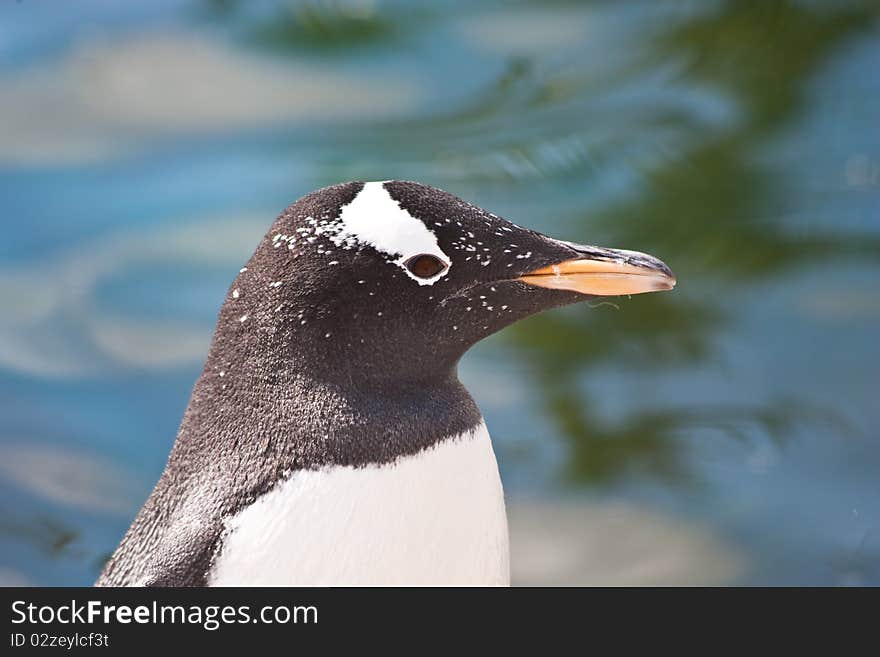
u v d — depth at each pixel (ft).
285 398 20.76
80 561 34.96
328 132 49.70
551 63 53.67
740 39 55.16
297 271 20.75
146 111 50.57
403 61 53.72
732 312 44.06
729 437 39.17
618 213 46.83
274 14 55.62
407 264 20.83
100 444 38.42
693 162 48.85
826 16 55.57
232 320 21.25
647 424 40.01
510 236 21.59
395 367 21.01
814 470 38.27
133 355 41.37
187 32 55.16
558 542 35.91
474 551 21.35
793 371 41.50
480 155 48.60
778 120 51.24
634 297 44.27
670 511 37.06
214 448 21.09
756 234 46.39
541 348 43.04
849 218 46.78
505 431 39.73
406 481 20.68
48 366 41.11
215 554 20.59
